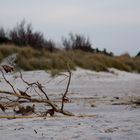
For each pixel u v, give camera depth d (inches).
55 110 306.0
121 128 216.4
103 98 480.7
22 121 260.4
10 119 278.5
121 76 1076.5
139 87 721.0
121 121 250.7
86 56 1202.0
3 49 944.9
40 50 1124.5
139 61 1353.3
